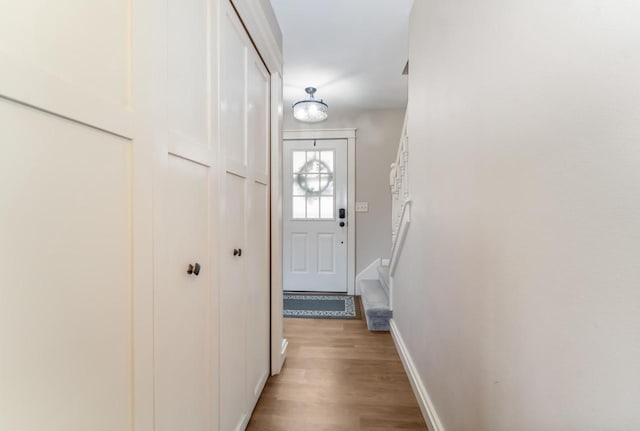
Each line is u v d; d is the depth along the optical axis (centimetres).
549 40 64
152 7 72
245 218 143
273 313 193
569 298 59
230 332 125
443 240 134
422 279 167
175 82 83
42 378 48
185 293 90
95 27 56
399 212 246
